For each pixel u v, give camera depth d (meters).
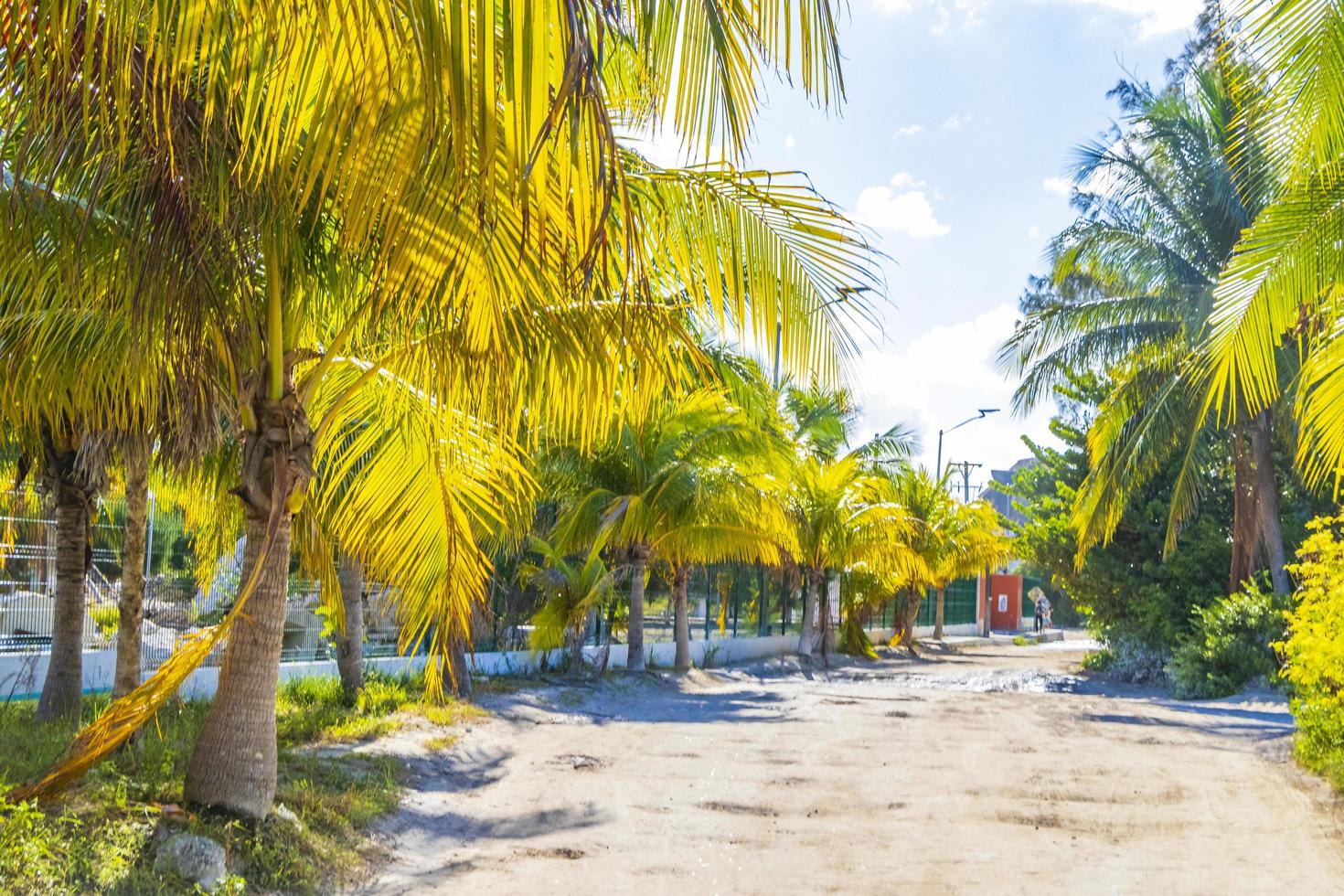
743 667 27.67
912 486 37.34
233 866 6.79
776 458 23.14
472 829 8.99
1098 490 23.45
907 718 17.94
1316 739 13.06
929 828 9.23
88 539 11.37
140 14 2.98
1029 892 7.26
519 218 3.17
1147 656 27.45
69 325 6.94
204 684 14.54
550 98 2.24
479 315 3.64
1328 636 12.88
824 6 3.05
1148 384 23.53
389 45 2.41
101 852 6.16
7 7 2.95
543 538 22.98
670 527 23.00
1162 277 23.47
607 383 6.11
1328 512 27.08
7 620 13.19
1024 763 12.88
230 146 5.59
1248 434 24.45
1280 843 8.77
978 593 57.66
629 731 15.41
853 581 35.88
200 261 5.82
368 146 2.76
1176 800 10.62
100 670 14.03
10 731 9.84
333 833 8.00
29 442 10.81
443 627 9.20
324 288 7.41
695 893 7.13
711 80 3.38
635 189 5.39
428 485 8.72
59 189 5.52
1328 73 6.21
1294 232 7.78
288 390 7.87
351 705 14.45
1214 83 21.55
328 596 10.08
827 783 11.41
